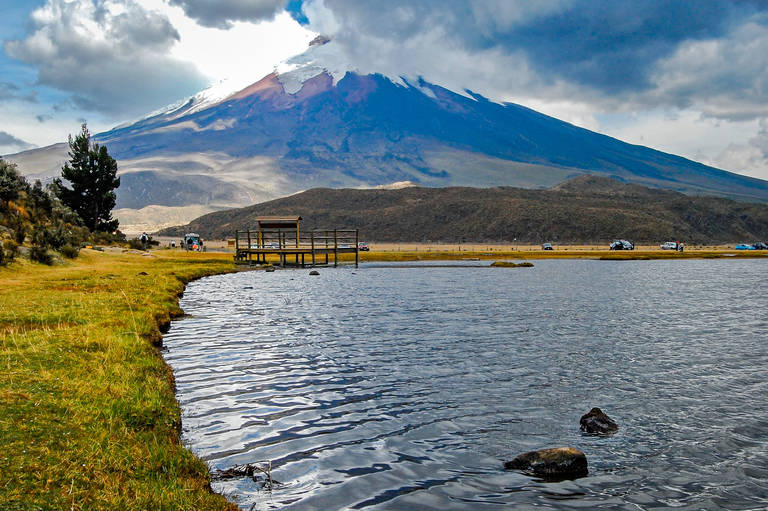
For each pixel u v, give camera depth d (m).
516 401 13.24
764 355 18.98
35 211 51.12
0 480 6.13
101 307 20.31
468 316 27.88
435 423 11.56
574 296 38.88
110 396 9.87
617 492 8.57
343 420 11.61
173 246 106.75
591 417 11.52
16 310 18.08
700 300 37.16
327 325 24.27
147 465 7.70
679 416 12.30
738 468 9.53
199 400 12.59
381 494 8.27
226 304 31.03
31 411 8.28
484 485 8.70
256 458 9.46
